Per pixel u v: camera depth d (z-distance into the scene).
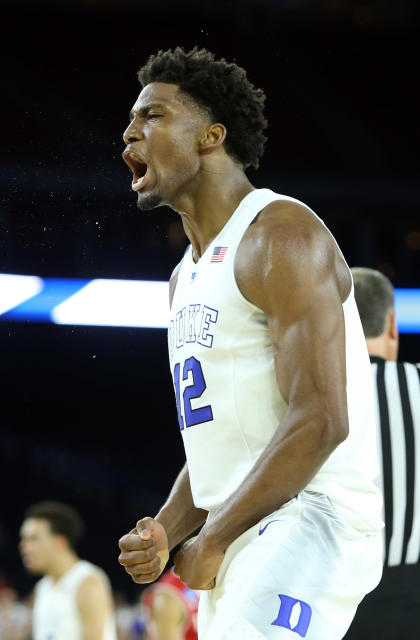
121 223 17.53
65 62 19.77
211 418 2.98
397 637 3.84
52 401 24.58
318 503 2.85
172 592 6.12
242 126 3.16
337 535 2.81
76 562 8.24
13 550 24.27
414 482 3.92
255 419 2.92
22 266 16.86
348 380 2.99
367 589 2.88
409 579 3.88
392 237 21.27
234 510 2.76
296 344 2.71
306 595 2.67
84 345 23.00
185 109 3.10
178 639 6.09
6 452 24.80
